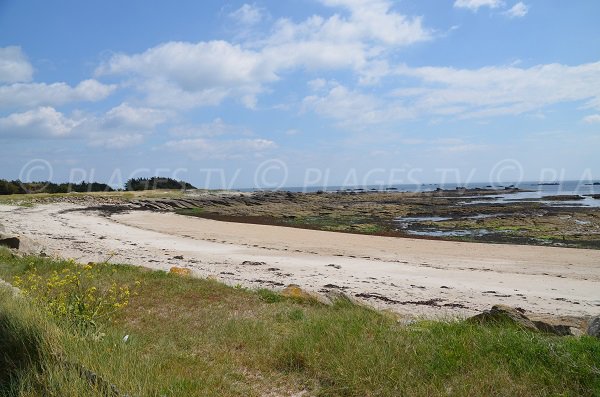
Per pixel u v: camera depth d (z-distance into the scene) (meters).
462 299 13.32
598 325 6.24
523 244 25.91
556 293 14.41
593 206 51.25
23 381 4.02
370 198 79.38
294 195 83.56
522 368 4.75
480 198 76.94
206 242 26.00
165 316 7.85
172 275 11.75
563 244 25.77
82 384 3.93
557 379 4.51
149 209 54.31
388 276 16.92
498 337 5.56
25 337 4.85
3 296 6.32
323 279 15.92
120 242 24.28
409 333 6.16
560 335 6.98
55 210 45.41
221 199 69.81
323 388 4.81
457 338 5.68
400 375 4.82
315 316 7.57
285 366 5.46
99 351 4.90
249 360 5.62
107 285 9.91
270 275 16.36
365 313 7.91
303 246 24.97
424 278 16.64
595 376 4.47
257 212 50.41
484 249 24.06
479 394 4.33
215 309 8.44
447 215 45.00
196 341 6.29
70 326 5.66
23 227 28.56
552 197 71.50
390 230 33.34
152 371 4.65
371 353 5.35
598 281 16.41
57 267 11.68
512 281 16.28
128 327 6.95
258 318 7.71
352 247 24.78
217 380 4.86
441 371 4.87
